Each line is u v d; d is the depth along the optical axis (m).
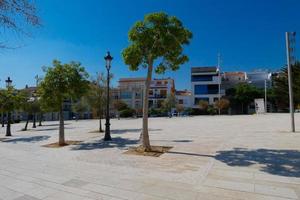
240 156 8.59
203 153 9.39
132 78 87.69
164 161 8.38
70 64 14.02
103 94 21.83
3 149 12.93
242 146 10.52
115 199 5.16
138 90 80.75
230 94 67.62
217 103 62.00
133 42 10.04
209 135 14.91
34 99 28.34
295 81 43.09
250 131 16.12
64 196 5.46
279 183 5.73
